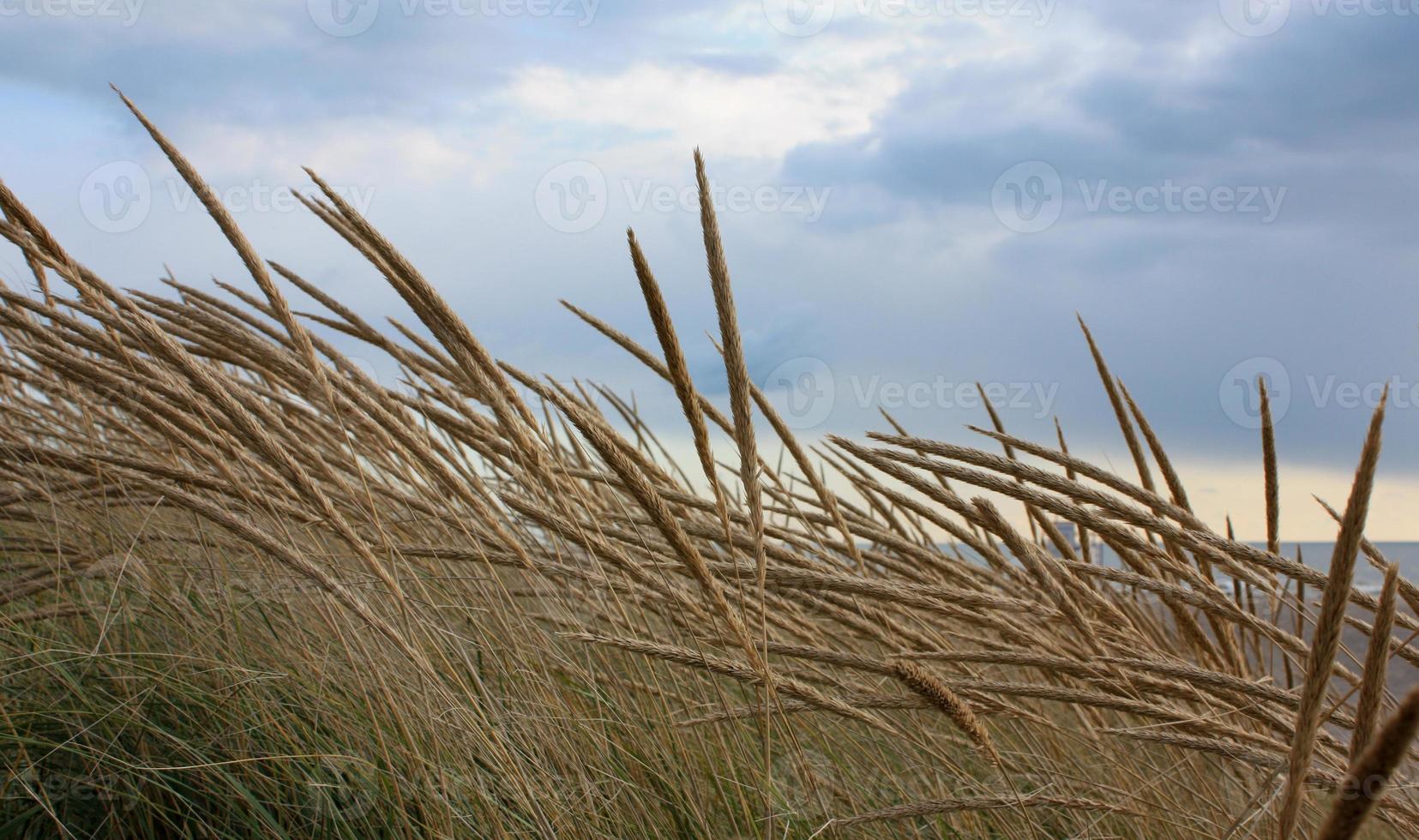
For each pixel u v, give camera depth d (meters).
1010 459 1.70
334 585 1.88
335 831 2.00
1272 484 2.10
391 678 2.20
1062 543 2.27
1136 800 2.13
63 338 2.04
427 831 1.98
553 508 2.29
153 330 1.73
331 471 1.96
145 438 2.92
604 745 2.26
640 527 2.71
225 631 2.33
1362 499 0.79
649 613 2.64
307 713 2.23
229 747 2.16
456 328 1.71
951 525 2.24
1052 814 2.38
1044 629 2.47
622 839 2.10
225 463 2.13
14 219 1.92
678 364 1.31
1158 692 1.75
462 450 2.52
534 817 1.94
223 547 2.59
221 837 1.99
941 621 2.67
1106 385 2.35
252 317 2.87
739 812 2.27
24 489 2.44
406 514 2.72
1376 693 0.84
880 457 1.74
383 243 1.63
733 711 1.93
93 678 2.26
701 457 1.38
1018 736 2.63
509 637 2.25
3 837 1.87
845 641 2.48
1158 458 2.25
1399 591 1.60
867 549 2.53
